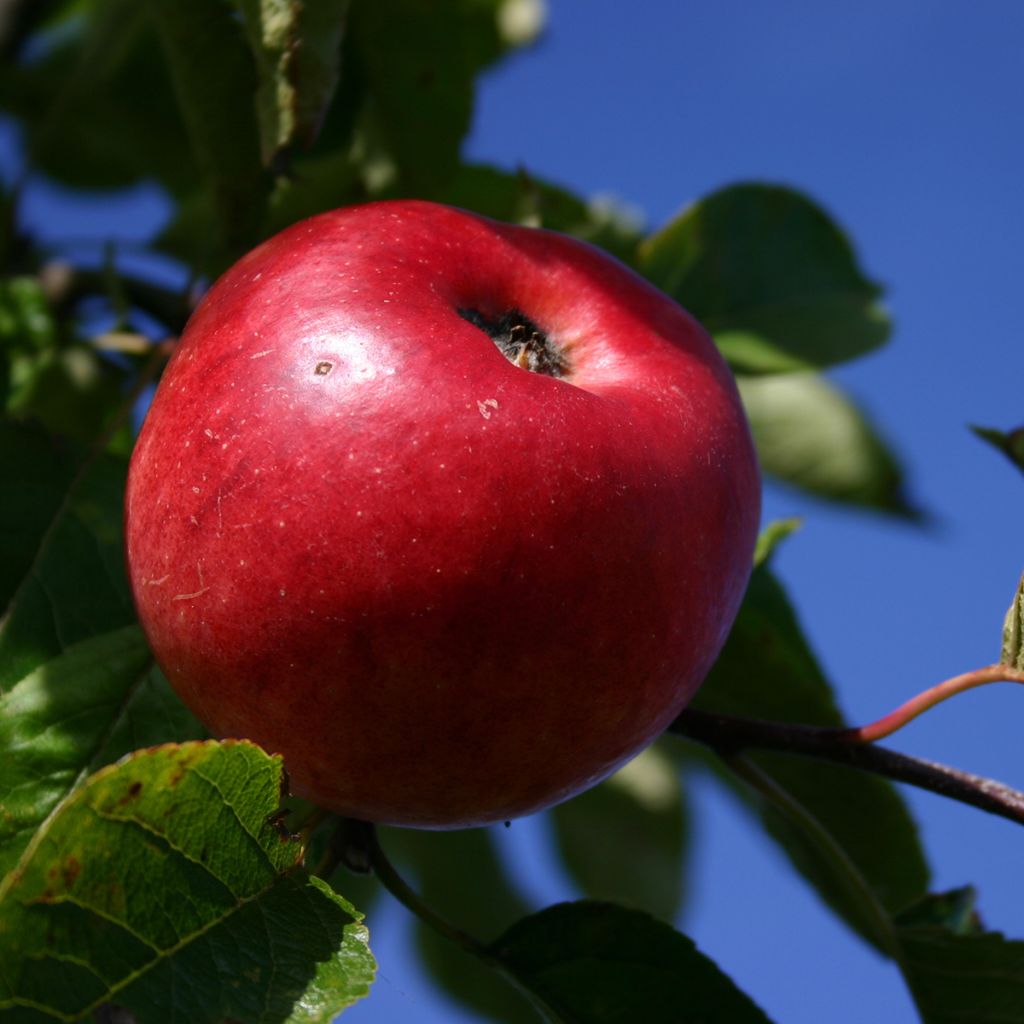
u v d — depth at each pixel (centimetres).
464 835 70
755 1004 56
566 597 52
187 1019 50
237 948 51
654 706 53
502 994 69
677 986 56
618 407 53
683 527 53
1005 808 57
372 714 52
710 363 55
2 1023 50
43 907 50
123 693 56
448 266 55
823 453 69
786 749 58
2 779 55
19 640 56
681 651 53
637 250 66
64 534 57
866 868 62
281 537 52
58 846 50
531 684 52
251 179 62
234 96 61
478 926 69
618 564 52
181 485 53
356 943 51
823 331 65
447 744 53
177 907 51
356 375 52
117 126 76
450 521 52
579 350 55
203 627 53
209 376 53
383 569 52
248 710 53
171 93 74
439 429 52
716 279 65
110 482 58
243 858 52
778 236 65
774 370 64
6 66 76
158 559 53
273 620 52
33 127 77
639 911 56
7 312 65
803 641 62
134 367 66
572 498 52
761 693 62
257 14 57
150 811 51
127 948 51
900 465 69
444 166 64
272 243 55
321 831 57
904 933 59
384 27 63
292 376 52
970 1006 59
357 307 53
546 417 52
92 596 57
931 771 57
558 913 56
